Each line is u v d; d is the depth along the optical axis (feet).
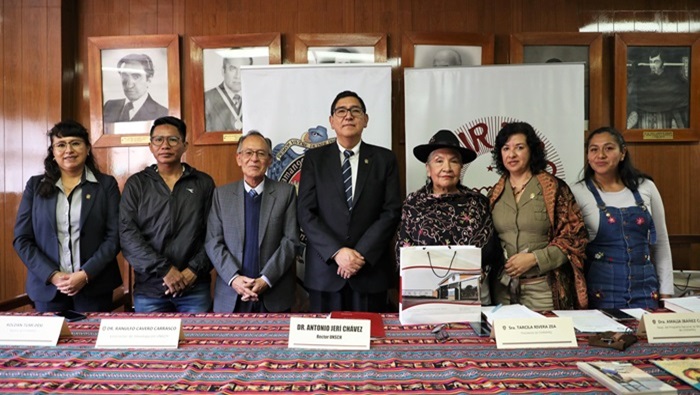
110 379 3.84
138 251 7.68
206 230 8.19
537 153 7.02
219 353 4.42
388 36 10.77
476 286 5.35
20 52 10.65
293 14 10.78
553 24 10.81
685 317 4.81
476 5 10.78
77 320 5.51
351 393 3.52
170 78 10.78
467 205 6.73
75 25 11.00
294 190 8.14
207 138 10.74
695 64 10.75
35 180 8.02
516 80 9.91
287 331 5.09
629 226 6.97
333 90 9.96
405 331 5.06
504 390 3.55
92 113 10.86
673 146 10.82
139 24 10.92
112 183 8.23
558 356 4.29
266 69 9.98
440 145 6.66
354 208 7.70
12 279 10.76
